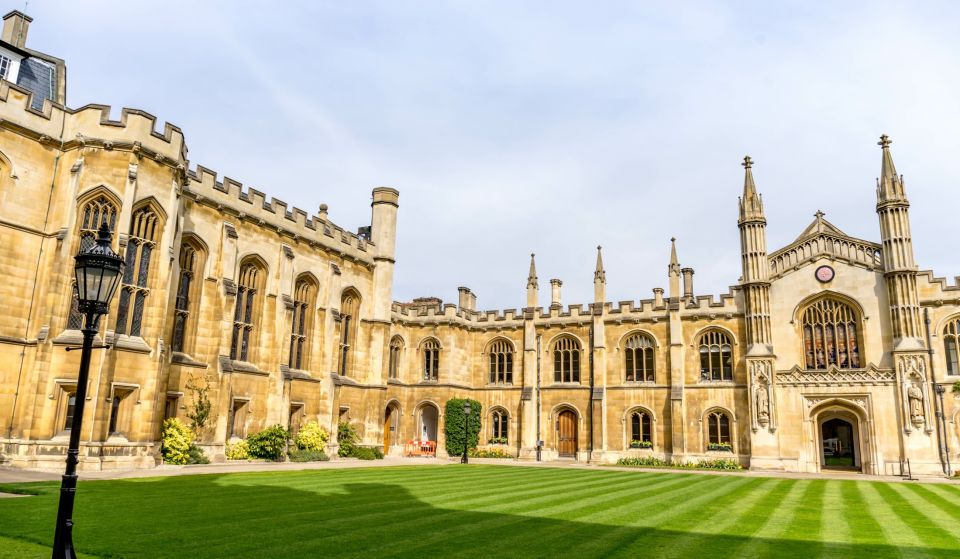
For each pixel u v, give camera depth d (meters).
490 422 50.53
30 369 24.31
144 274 27.03
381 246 46.19
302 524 12.77
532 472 30.38
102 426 24.39
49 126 26.20
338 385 40.28
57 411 23.78
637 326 47.06
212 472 25.00
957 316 38.72
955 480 32.19
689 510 16.66
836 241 42.38
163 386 28.38
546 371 49.47
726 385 43.41
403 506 15.91
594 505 17.16
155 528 11.98
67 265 24.84
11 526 11.60
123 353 25.56
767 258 43.53
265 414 35.34
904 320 39.09
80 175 25.55
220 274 33.03
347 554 10.12
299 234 39.00
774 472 38.56
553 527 13.15
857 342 40.88
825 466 43.03
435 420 52.25
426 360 50.81
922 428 37.53
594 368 47.19
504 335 51.50
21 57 31.78
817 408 40.84
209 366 32.06
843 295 41.34
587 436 47.00
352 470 28.59
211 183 33.34
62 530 8.51
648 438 45.53
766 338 42.09
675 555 10.65
